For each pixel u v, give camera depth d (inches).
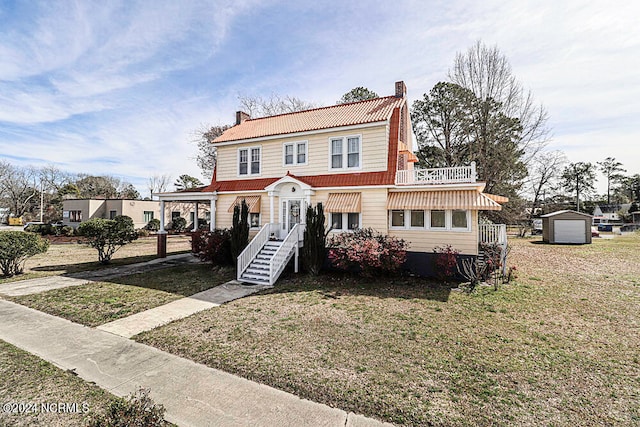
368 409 197.2
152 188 3235.7
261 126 872.9
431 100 1403.8
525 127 1186.6
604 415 191.5
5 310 418.9
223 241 721.6
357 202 643.5
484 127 1162.0
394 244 577.0
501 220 1203.9
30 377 239.5
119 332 339.3
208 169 1859.0
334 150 713.6
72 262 828.0
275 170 779.4
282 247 614.2
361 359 269.9
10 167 2770.7
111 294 500.4
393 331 335.6
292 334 328.2
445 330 338.0
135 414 152.7
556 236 1231.5
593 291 495.8
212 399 209.3
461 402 204.5
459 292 495.2
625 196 3164.4
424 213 617.3
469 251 579.5
